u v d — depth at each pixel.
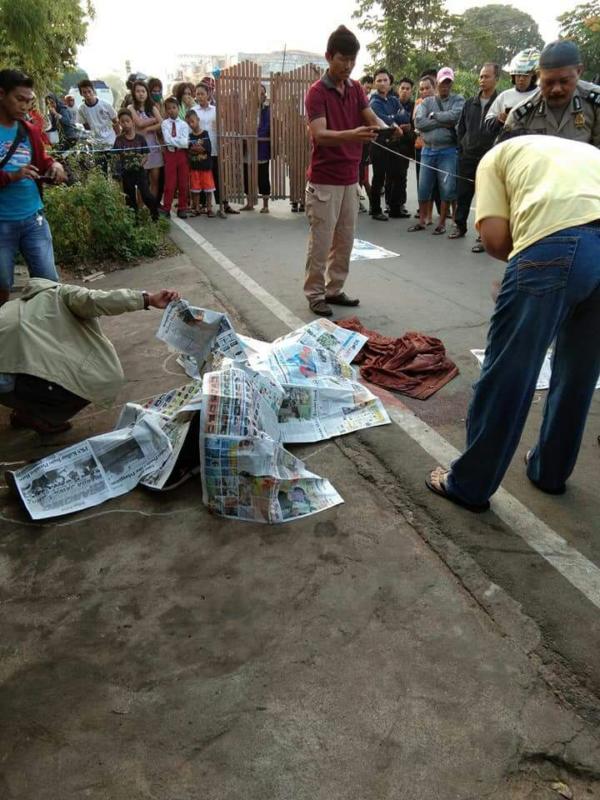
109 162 7.99
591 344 2.35
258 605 2.16
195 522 2.55
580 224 2.12
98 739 1.73
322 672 1.91
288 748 1.69
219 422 2.55
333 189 4.50
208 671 1.92
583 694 1.83
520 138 2.35
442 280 5.70
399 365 3.84
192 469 2.81
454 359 4.03
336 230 4.77
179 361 3.98
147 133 8.66
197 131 8.59
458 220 7.27
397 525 2.53
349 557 2.36
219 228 8.19
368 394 3.40
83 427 3.33
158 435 2.81
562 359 2.46
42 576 2.30
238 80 8.62
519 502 2.68
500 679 1.88
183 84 10.17
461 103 7.11
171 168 8.55
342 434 3.15
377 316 4.79
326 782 1.61
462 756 1.67
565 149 2.25
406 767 1.64
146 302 3.07
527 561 2.34
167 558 2.37
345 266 4.91
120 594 2.21
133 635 2.05
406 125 8.22
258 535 2.48
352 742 1.71
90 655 1.98
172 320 3.13
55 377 2.96
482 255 6.56
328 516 2.58
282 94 8.84
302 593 2.20
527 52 5.78
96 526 2.54
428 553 2.38
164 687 1.87
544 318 2.19
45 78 10.88
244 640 2.02
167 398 3.11
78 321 3.11
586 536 2.47
